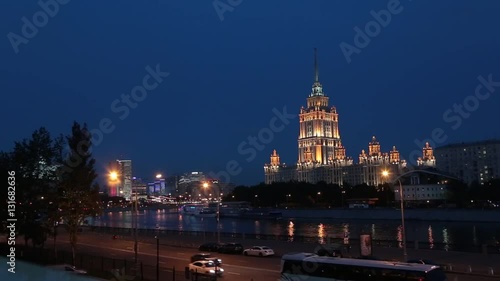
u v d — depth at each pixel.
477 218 186.62
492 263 57.56
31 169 65.44
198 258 59.62
